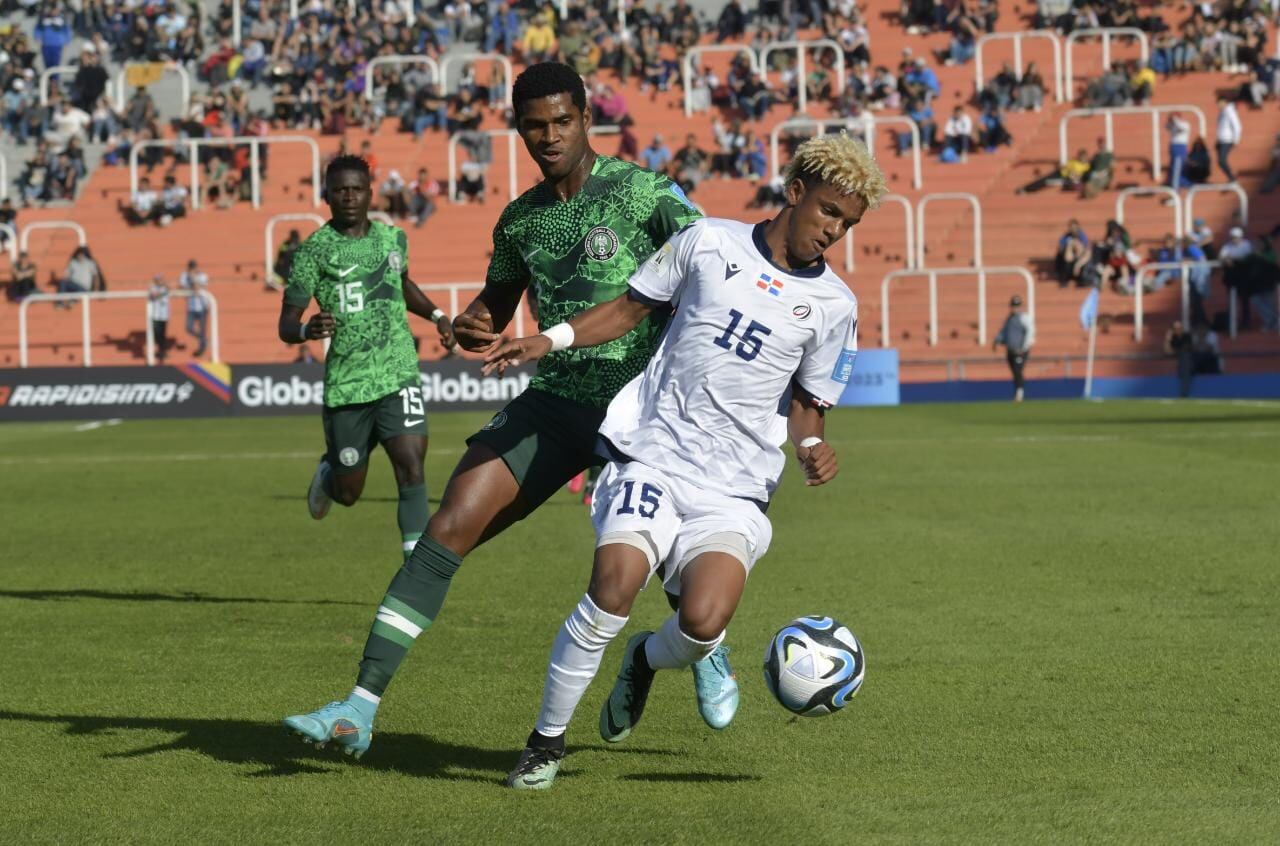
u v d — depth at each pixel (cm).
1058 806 1797
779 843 1661
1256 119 14050
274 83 15250
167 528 4825
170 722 2269
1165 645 2769
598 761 2039
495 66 14725
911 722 2230
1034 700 2356
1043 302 12725
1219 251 13050
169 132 15075
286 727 1864
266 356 12988
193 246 13625
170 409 11756
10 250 13225
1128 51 14962
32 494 5900
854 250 13325
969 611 3136
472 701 2397
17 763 2031
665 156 13662
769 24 15412
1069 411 10194
